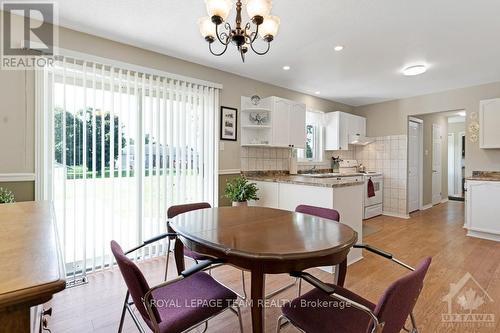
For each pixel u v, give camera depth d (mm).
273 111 3928
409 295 972
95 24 2467
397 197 5328
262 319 1280
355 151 6051
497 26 2447
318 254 1182
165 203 3062
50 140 2391
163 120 3068
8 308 522
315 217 1862
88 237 2598
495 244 3512
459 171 7957
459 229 4277
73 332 1744
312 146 5277
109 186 2701
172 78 3139
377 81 4156
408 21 2375
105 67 2691
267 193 3438
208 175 3490
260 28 1648
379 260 2951
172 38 2752
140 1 2127
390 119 5461
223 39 2562
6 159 2258
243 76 3936
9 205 1474
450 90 4629
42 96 2369
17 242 833
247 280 2492
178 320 1165
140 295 1085
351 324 1162
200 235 1429
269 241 1324
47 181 2379
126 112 2822
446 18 2320
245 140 3977
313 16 2301
